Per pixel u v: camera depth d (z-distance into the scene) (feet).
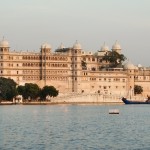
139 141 390.01
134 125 529.04
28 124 526.98
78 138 405.59
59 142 382.22
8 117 631.97
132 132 452.35
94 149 351.67
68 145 368.07
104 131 459.73
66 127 497.05
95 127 499.92
